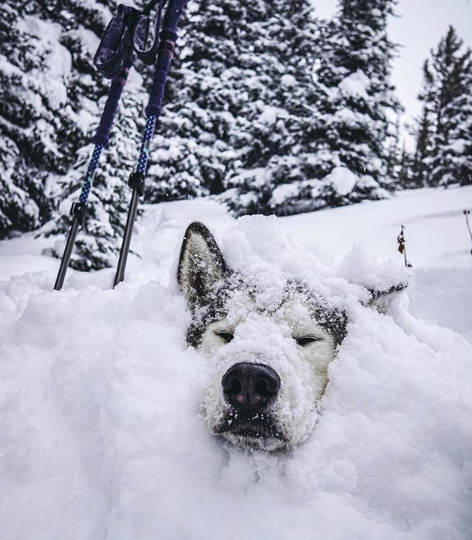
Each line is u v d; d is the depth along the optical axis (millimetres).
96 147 709
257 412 351
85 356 417
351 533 286
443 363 397
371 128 2859
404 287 459
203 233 494
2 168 2785
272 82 3879
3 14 2742
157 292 481
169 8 706
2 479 329
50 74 3021
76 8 3320
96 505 310
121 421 349
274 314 446
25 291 724
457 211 1913
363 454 331
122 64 723
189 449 341
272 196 2871
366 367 389
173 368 394
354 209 2473
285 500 313
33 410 383
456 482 306
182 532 285
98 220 2184
